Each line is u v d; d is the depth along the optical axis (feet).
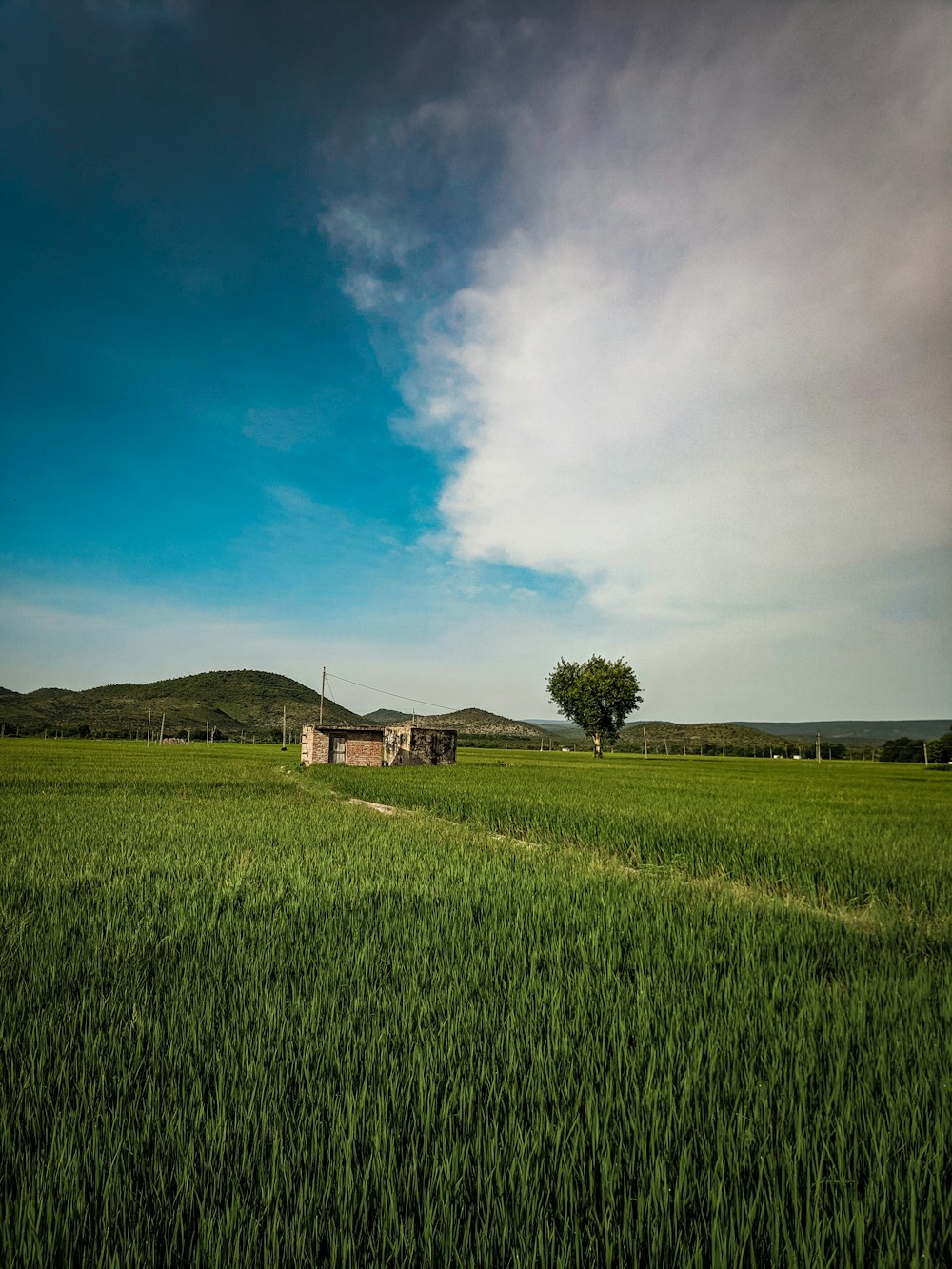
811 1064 10.92
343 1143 8.39
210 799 61.36
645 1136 8.81
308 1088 9.84
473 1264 6.98
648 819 49.03
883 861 32.83
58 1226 7.37
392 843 36.40
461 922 19.93
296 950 16.92
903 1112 9.64
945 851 35.86
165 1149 8.52
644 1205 7.61
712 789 87.76
